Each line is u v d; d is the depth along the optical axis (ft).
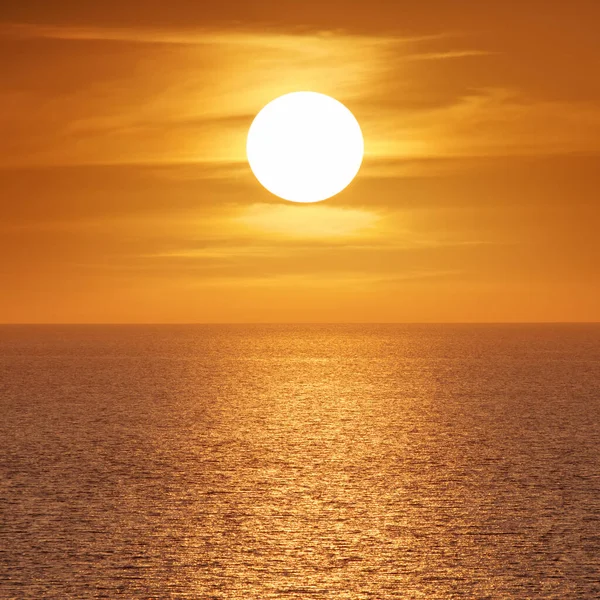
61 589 601.21
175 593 598.34
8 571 634.02
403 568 646.74
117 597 588.50
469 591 605.31
